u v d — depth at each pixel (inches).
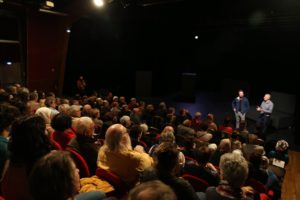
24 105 173.0
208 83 729.0
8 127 105.3
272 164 185.0
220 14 432.8
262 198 127.8
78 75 563.8
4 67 419.8
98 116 234.8
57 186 49.3
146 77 609.0
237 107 398.9
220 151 162.1
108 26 553.6
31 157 69.9
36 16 430.3
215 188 77.7
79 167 107.7
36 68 455.5
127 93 636.1
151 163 108.2
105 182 99.7
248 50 576.1
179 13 474.3
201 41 682.2
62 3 446.0
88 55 562.6
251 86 597.3
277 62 513.7
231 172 74.8
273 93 478.0
